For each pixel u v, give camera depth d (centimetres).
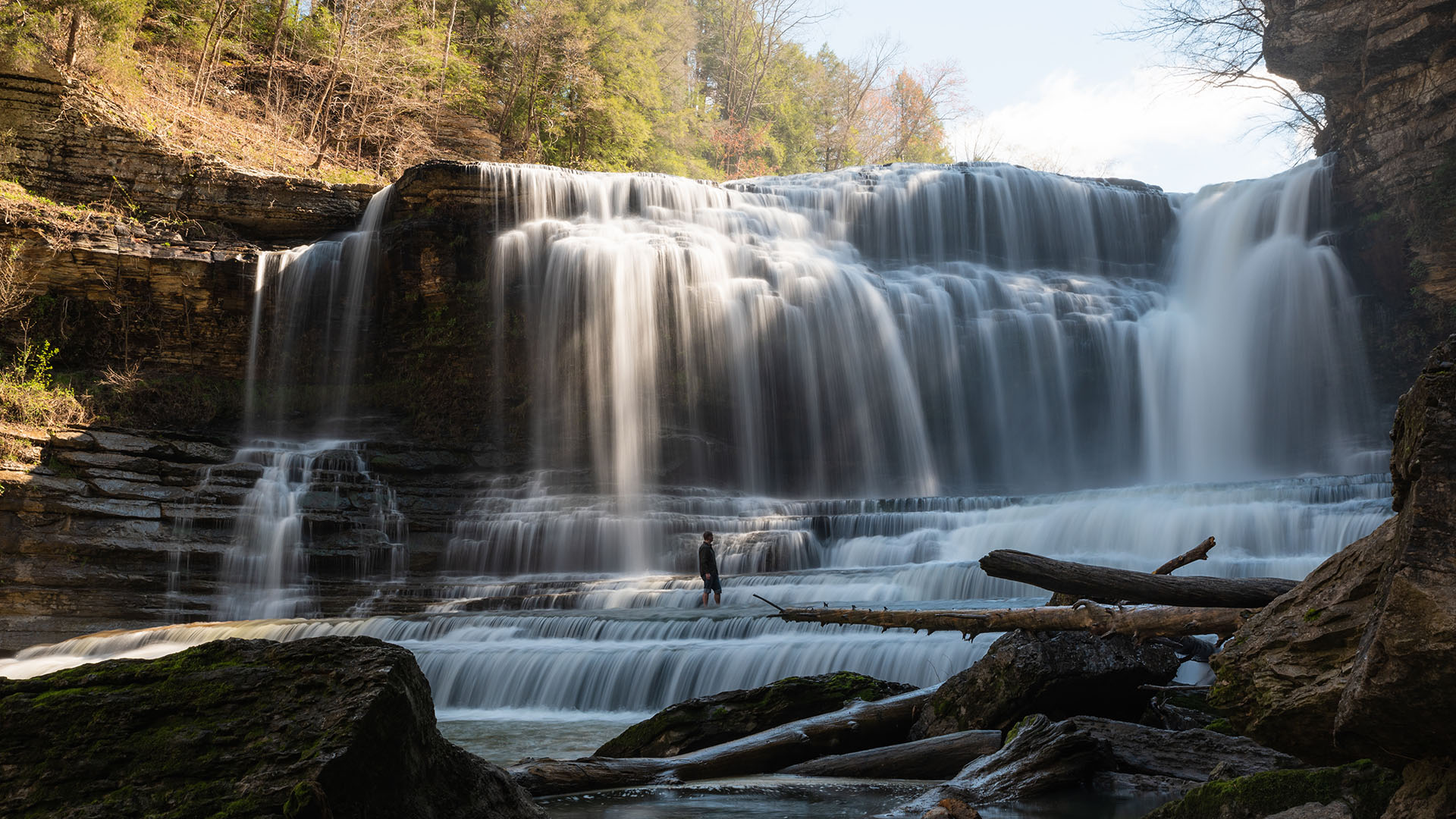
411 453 2556
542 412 2734
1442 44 2630
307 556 2241
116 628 2031
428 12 4569
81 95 2850
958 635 1152
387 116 4009
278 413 2750
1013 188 3444
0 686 339
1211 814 439
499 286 2791
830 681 794
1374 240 2889
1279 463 3011
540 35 4622
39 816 307
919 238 3381
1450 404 299
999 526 1973
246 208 2931
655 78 5497
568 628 1482
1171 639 750
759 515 2409
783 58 7988
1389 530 333
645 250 2752
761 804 586
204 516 2181
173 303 2717
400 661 354
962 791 593
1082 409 3075
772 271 2930
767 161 7294
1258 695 357
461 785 374
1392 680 286
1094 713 723
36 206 2617
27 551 2012
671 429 2712
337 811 310
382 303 2880
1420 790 304
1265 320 3089
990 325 3083
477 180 2856
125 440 2220
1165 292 3406
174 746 322
